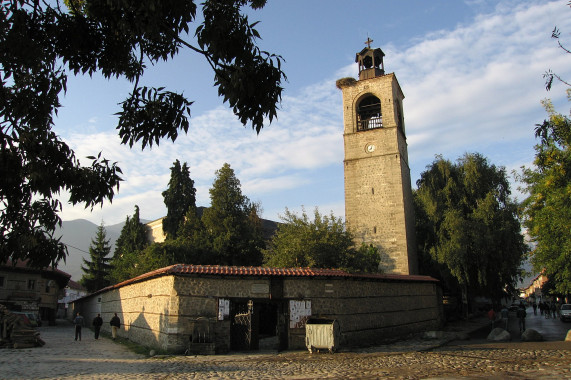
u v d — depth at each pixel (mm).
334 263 27734
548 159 20391
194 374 12281
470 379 10156
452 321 35938
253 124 6297
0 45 5781
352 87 44281
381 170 40594
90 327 39406
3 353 17578
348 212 40750
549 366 12070
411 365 13273
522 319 26734
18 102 6188
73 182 6324
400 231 38219
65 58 6508
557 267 22328
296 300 19141
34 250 6203
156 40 6637
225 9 6066
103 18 6180
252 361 15180
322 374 11906
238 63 6098
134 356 17219
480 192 37281
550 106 20094
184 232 40969
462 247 33500
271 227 60656
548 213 21938
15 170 6117
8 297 36188
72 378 11664
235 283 18703
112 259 54812
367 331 21078
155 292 20109
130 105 6242
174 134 6406
